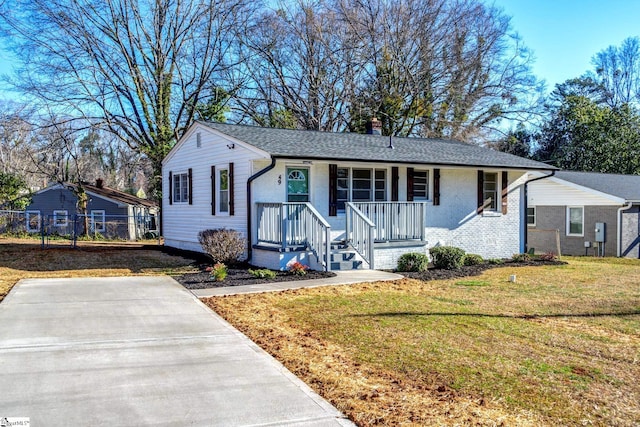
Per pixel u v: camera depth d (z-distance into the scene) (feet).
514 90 108.27
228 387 16.17
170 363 18.53
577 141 110.32
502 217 58.59
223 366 18.30
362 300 31.17
